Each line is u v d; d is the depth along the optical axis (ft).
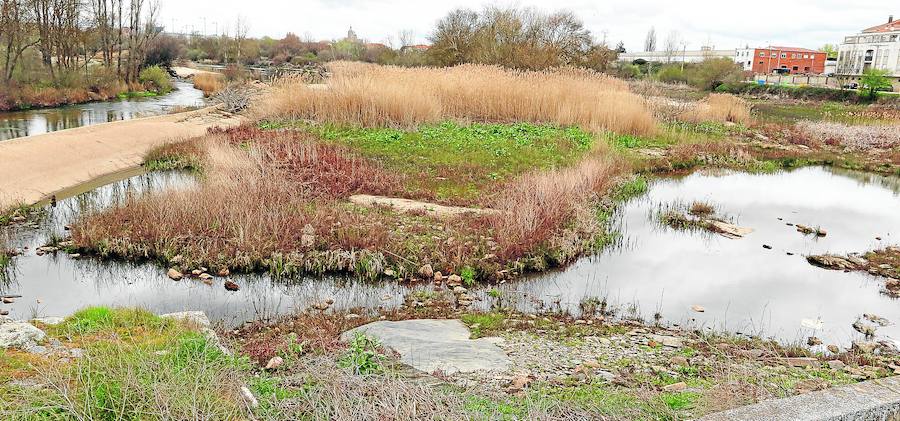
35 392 11.25
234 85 94.43
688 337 20.20
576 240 29.32
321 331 19.13
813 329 21.76
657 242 31.91
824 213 39.04
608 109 64.44
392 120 60.70
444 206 35.01
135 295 23.47
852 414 11.59
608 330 20.61
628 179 44.65
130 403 10.96
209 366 12.64
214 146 47.39
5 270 25.75
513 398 13.24
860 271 28.02
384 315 21.61
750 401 12.91
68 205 36.42
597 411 12.37
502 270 26.17
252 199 31.22
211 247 26.55
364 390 12.25
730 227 34.19
